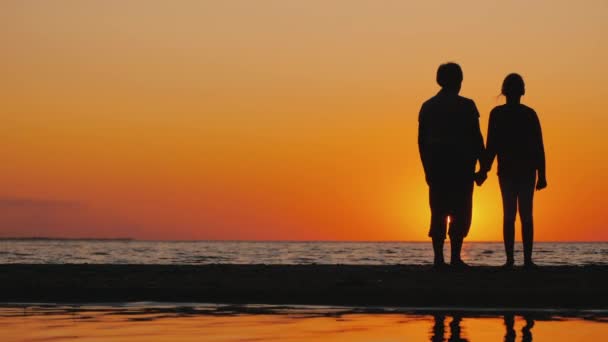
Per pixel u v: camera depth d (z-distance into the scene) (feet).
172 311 28.27
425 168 36.83
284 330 23.32
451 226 37.09
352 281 33.12
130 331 23.15
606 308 28.99
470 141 36.52
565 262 96.22
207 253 195.21
